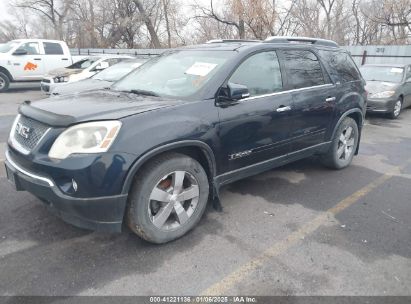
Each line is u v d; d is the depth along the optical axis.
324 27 22.64
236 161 3.64
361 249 3.20
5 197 4.00
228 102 3.44
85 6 30.19
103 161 2.67
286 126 4.07
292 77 4.20
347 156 5.36
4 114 9.12
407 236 3.46
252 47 3.85
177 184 3.15
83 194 2.67
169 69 3.98
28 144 2.96
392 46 15.45
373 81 10.53
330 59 4.90
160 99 3.34
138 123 2.84
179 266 2.90
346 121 5.13
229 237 3.35
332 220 3.74
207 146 3.26
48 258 2.96
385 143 7.25
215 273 2.83
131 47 29.09
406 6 20.78
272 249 3.17
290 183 4.75
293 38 4.52
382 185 4.79
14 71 13.84
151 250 3.11
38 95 13.64
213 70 3.55
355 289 2.68
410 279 2.81
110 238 3.28
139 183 2.91
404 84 10.41
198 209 3.38
